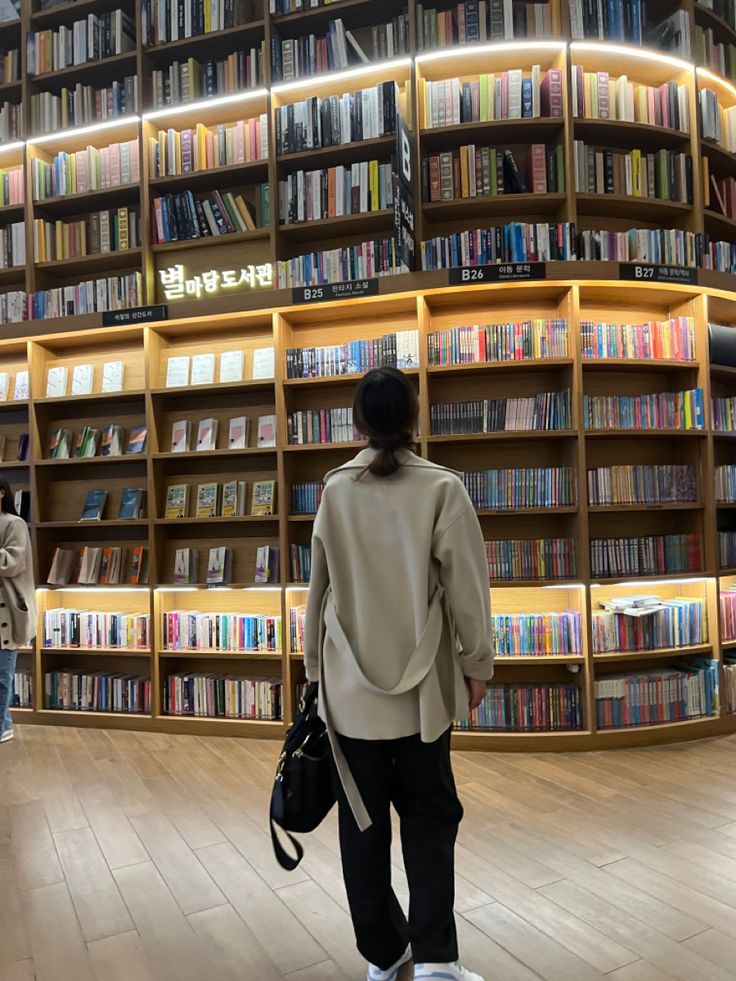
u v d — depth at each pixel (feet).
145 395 13.47
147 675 13.96
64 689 13.74
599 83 12.55
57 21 15.11
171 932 6.26
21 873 7.48
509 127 12.41
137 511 13.75
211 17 13.65
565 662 11.67
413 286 11.91
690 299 12.59
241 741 12.36
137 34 13.94
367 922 4.86
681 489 12.12
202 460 14.01
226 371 13.50
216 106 13.65
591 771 10.41
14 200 14.89
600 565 11.83
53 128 14.65
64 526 14.14
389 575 4.73
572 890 6.81
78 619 13.74
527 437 11.87
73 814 9.11
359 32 13.74
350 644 4.73
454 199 12.46
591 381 12.92
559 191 12.41
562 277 11.62
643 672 12.36
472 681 4.94
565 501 11.78
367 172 12.83
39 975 5.65
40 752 11.84
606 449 12.85
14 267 14.66
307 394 13.61
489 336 12.05
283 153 13.10
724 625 12.35
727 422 12.56
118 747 12.09
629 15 12.66
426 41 12.65
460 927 6.16
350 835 4.83
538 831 8.23
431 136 12.69
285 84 13.03
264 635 12.78
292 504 12.95
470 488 12.02
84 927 6.38
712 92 13.16
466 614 4.68
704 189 13.10
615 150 13.35
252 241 14.07
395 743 4.78
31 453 14.12
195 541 13.94
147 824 8.75
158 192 14.37
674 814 8.70
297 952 5.90
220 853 7.88
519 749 11.43
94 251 14.30
